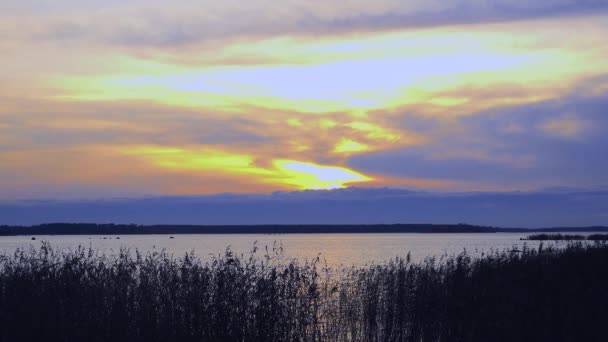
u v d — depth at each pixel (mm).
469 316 17859
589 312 17766
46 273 15945
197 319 15344
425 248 87562
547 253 27219
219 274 16062
